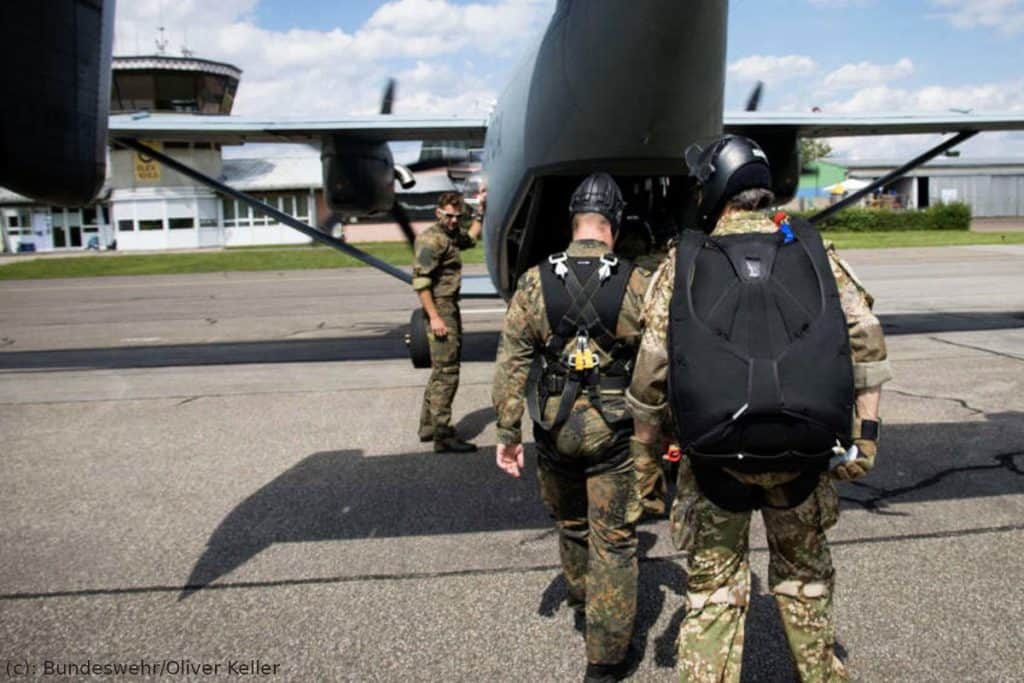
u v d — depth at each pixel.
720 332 2.20
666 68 4.44
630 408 2.50
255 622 3.37
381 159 9.54
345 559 3.96
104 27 2.73
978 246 28.19
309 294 18.47
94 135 2.85
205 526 4.41
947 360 8.41
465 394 7.52
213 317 14.38
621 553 2.84
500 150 6.20
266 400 7.48
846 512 4.36
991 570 3.64
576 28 4.69
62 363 9.80
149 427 6.56
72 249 46.78
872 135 10.41
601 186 3.02
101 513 4.63
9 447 6.03
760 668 2.94
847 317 2.30
